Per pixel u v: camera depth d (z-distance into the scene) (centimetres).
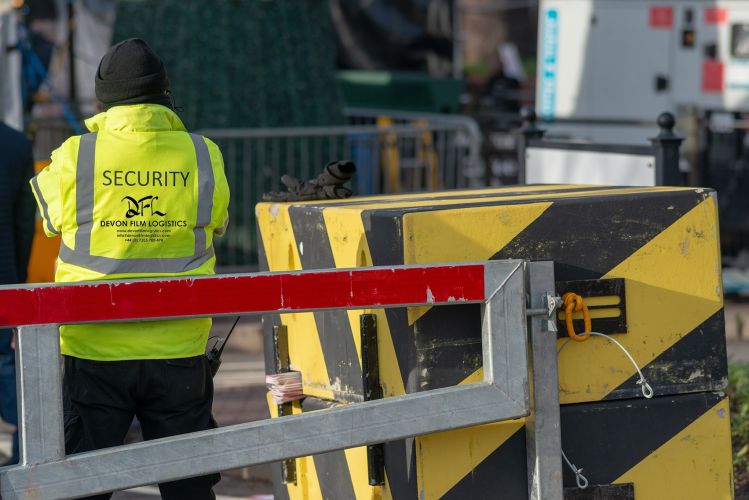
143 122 877
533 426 788
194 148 894
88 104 2925
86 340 857
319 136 2514
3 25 2391
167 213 873
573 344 816
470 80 5209
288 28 2589
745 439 1371
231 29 2539
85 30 3036
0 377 1476
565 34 2773
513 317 766
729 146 2592
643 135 2722
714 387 842
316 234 919
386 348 830
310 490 979
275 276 743
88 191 862
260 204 1041
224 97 2530
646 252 828
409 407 759
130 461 736
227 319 2328
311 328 947
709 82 2692
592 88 2748
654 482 831
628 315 826
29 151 1504
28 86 2605
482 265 761
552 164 1633
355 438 756
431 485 789
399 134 2577
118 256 862
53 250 2189
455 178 2675
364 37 3988
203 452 744
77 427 867
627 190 884
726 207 2584
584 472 820
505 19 5709
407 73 3953
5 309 712
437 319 788
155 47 2538
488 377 770
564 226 814
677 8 2695
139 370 866
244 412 1762
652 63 2712
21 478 719
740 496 1241
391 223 801
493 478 800
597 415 821
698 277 837
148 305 732
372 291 752
